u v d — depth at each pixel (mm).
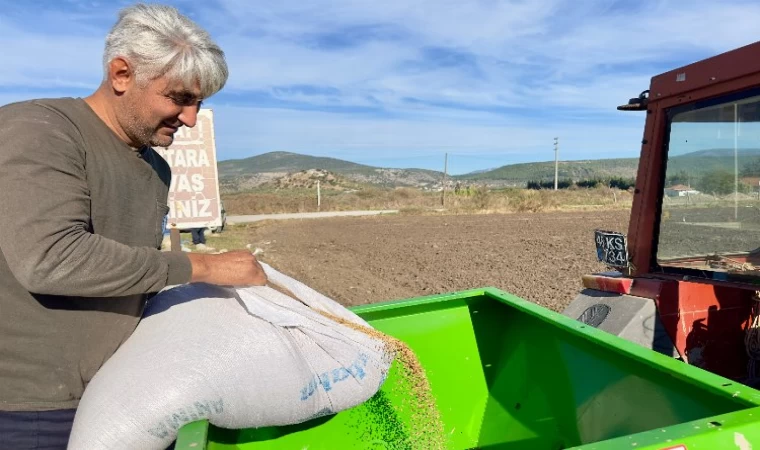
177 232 7141
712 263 2982
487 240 16953
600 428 2381
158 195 2012
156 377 1814
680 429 1543
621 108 3420
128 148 1802
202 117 7035
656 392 2066
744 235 2838
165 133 1827
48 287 1494
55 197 1502
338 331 2379
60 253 1479
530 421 2857
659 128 3166
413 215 32938
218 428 2129
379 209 41344
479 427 3115
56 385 1743
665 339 2941
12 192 1459
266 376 1998
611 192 44344
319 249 15953
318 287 9797
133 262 1602
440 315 3086
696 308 2988
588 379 2484
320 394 2207
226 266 1848
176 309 2119
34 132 1510
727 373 3057
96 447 1699
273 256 14492
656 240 3256
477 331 3160
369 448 2764
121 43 1635
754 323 3027
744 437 1541
